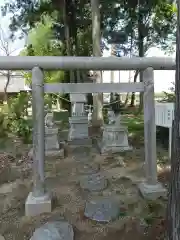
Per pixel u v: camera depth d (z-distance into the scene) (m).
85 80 11.65
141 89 2.73
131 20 11.98
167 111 4.07
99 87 2.68
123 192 2.93
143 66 2.64
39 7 11.23
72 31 12.49
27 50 12.82
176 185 1.51
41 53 13.16
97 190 2.99
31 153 4.53
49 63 2.46
